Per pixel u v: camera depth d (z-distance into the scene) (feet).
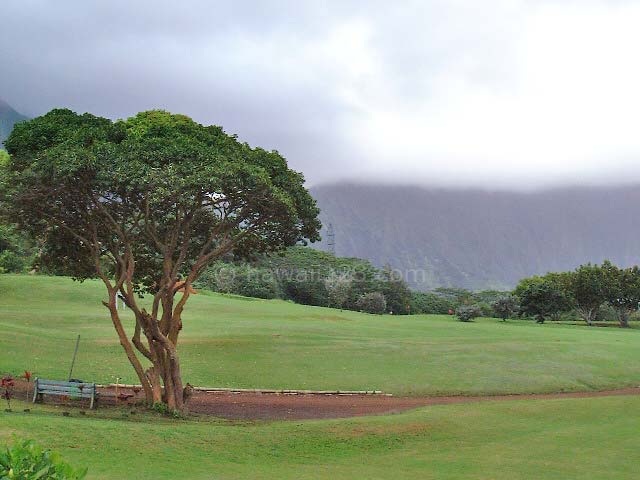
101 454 52.95
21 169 81.46
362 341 152.87
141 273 102.06
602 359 142.00
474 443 70.33
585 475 56.75
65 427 58.85
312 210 94.43
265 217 89.71
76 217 86.38
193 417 83.15
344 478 52.54
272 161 90.33
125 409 81.56
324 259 462.19
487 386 116.88
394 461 61.31
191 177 74.02
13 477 19.83
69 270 98.94
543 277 385.50
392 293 407.85
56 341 129.80
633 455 64.95
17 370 101.71
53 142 79.10
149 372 86.79
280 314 224.94
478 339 167.53
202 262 89.51
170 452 56.90
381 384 115.03
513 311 318.86
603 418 86.43
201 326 172.76
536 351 146.00
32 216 85.51
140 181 73.41
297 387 111.04
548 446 69.00
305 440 67.62
